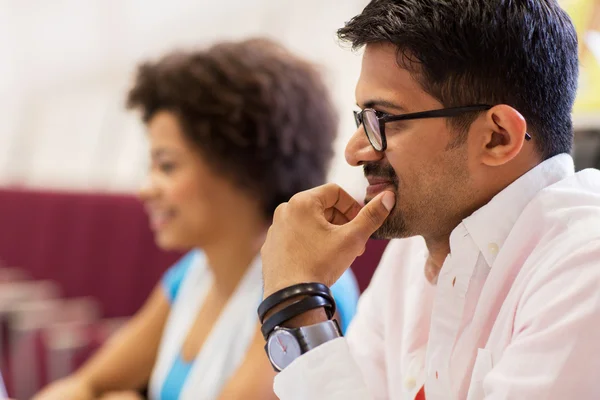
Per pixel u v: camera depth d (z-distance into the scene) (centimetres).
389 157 76
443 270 79
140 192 142
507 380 66
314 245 79
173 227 141
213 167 137
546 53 74
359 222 77
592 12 136
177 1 345
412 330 90
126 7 355
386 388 99
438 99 73
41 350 222
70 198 286
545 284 69
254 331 130
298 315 76
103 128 358
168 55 148
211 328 141
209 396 132
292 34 305
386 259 103
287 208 82
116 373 158
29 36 374
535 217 74
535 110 74
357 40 76
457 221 78
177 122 137
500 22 72
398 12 74
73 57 367
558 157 77
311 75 148
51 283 280
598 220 70
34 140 373
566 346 64
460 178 75
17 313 233
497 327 74
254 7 322
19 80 377
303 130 142
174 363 144
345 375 74
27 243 291
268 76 140
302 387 74
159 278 262
